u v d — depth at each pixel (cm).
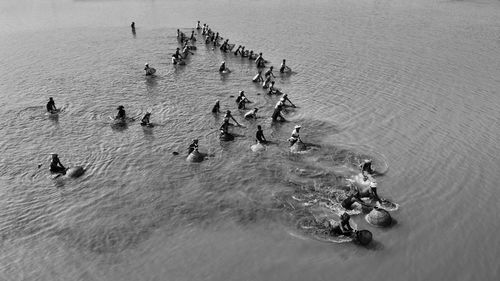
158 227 2131
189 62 5003
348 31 6400
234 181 2512
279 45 5666
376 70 4616
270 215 2205
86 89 4091
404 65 4781
